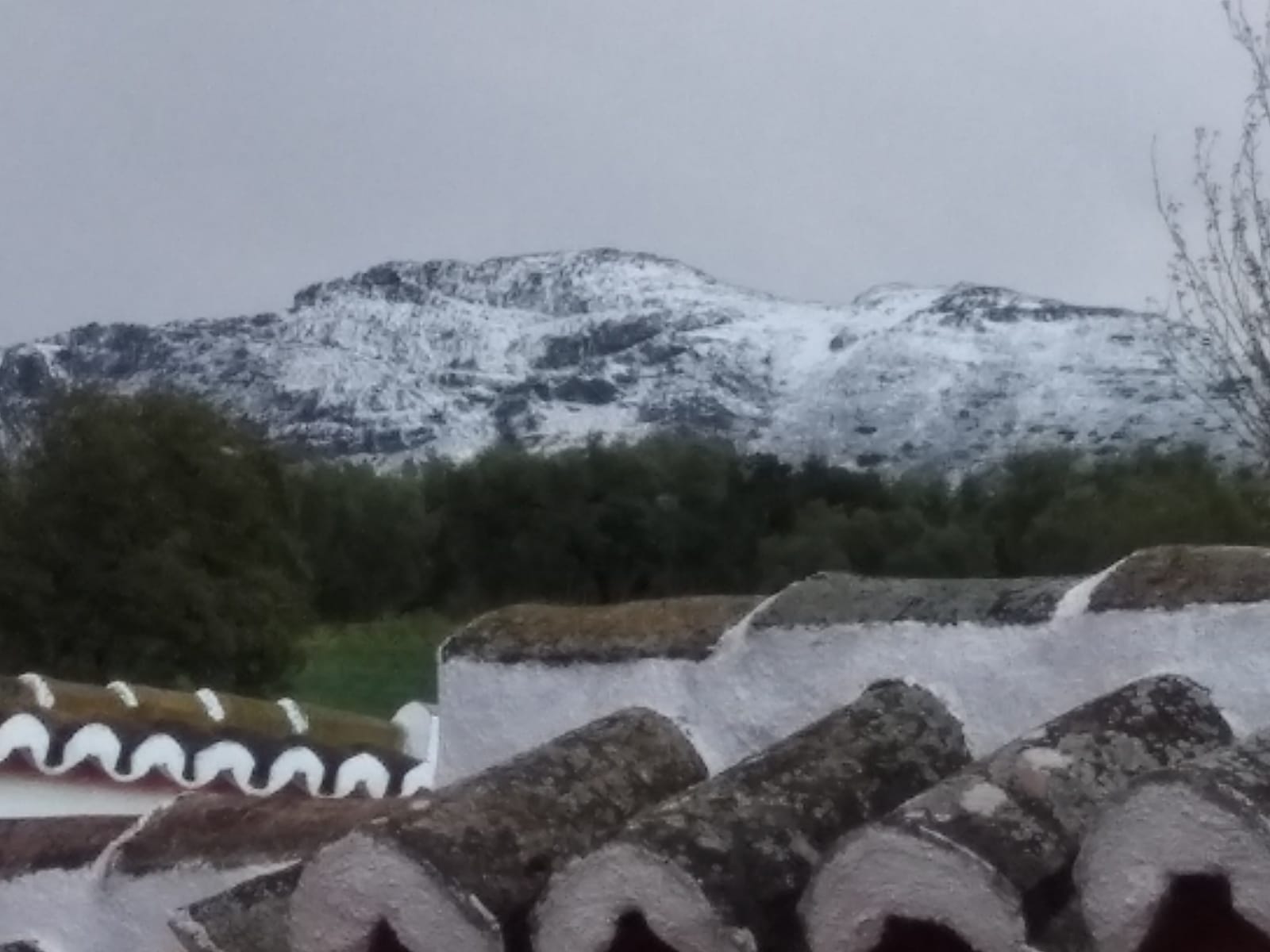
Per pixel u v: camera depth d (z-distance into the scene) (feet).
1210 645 8.48
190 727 20.22
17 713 18.29
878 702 9.27
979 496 114.93
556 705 10.69
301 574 90.07
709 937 7.34
